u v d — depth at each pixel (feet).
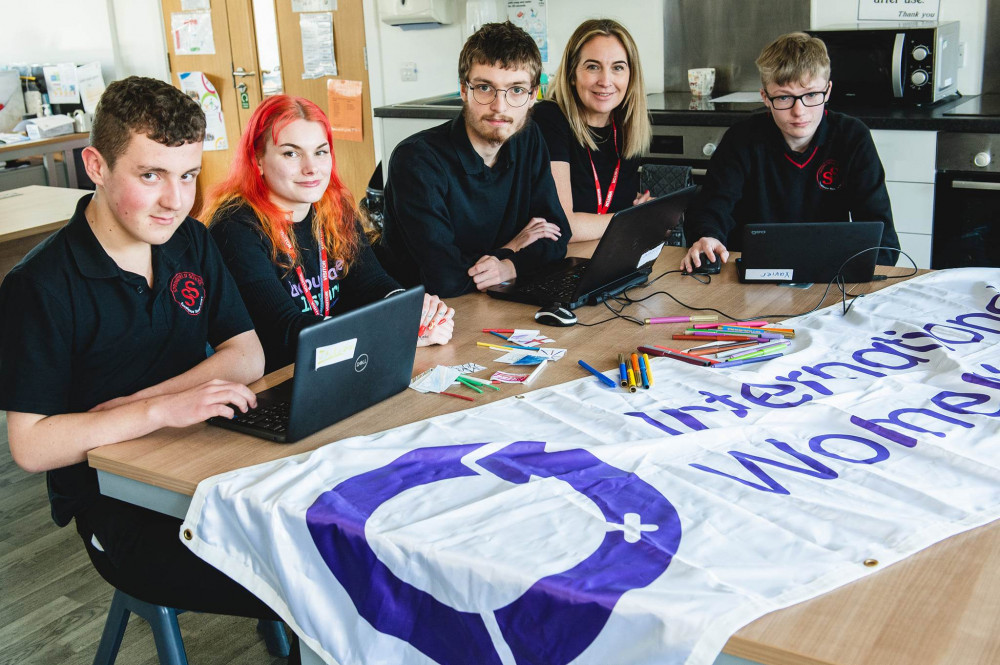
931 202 11.08
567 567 3.56
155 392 5.26
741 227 10.03
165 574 5.10
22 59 23.02
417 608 3.84
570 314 6.46
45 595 7.92
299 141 6.33
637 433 4.72
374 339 4.97
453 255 7.43
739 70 14.02
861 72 11.85
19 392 4.80
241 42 19.65
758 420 4.83
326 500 4.13
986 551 3.60
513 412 5.05
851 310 6.47
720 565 3.53
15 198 12.48
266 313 6.36
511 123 7.34
